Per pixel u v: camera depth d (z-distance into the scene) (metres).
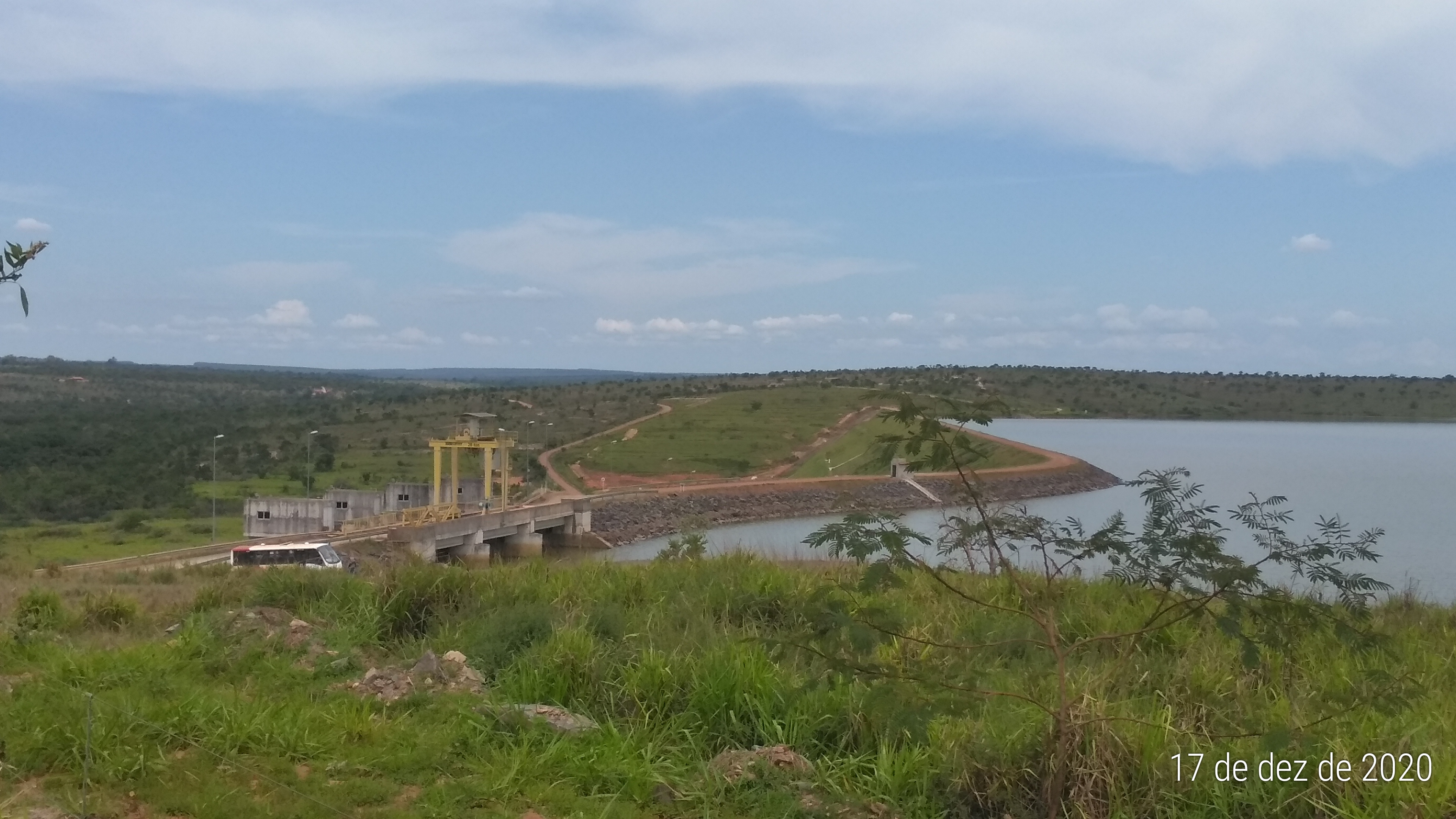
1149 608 8.65
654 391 125.94
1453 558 30.47
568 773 5.90
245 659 8.18
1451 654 8.26
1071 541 5.34
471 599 10.44
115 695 6.75
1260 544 6.13
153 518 48.44
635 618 9.12
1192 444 103.62
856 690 6.44
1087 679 6.39
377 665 8.72
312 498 47.50
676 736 6.46
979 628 8.42
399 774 5.90
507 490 56.19
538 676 7.39
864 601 8.60
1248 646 5.13
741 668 6.94
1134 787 5.44
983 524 5.38
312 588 11.22
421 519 43.66
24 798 5.35
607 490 69.31
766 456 83.44
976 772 5.68
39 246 3.54
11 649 8.50
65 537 42.88
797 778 5.82
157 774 5.70
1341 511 45.41
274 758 6.00
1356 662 7.22
